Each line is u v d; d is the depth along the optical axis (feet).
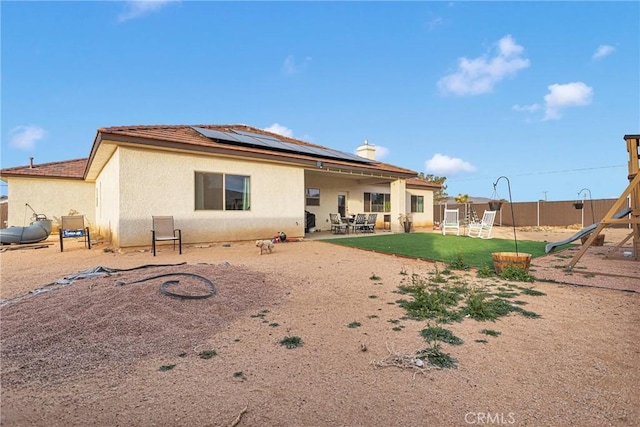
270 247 28.78
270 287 17.33
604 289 16.81
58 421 6.57
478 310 13.03
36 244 39.22
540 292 16.40
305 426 6.42
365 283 18.76
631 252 29.17
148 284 15.17
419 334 11.22
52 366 8.92
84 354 9.61
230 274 18.58
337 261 25.85
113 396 7.53
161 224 29.01
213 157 33.78
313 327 12.01
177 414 6.83
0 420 6.57
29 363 9.05
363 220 52.54
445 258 26.78
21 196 48.44
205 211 33.27
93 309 12.63
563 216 72.64
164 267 19.75
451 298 15.15
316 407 7.06
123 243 28.71
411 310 13.73
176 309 13.15
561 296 15.70
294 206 39.91
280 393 7.64
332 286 18.03
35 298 14.32
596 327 11.62
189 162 32.27
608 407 6.95
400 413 6.84
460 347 10.12
